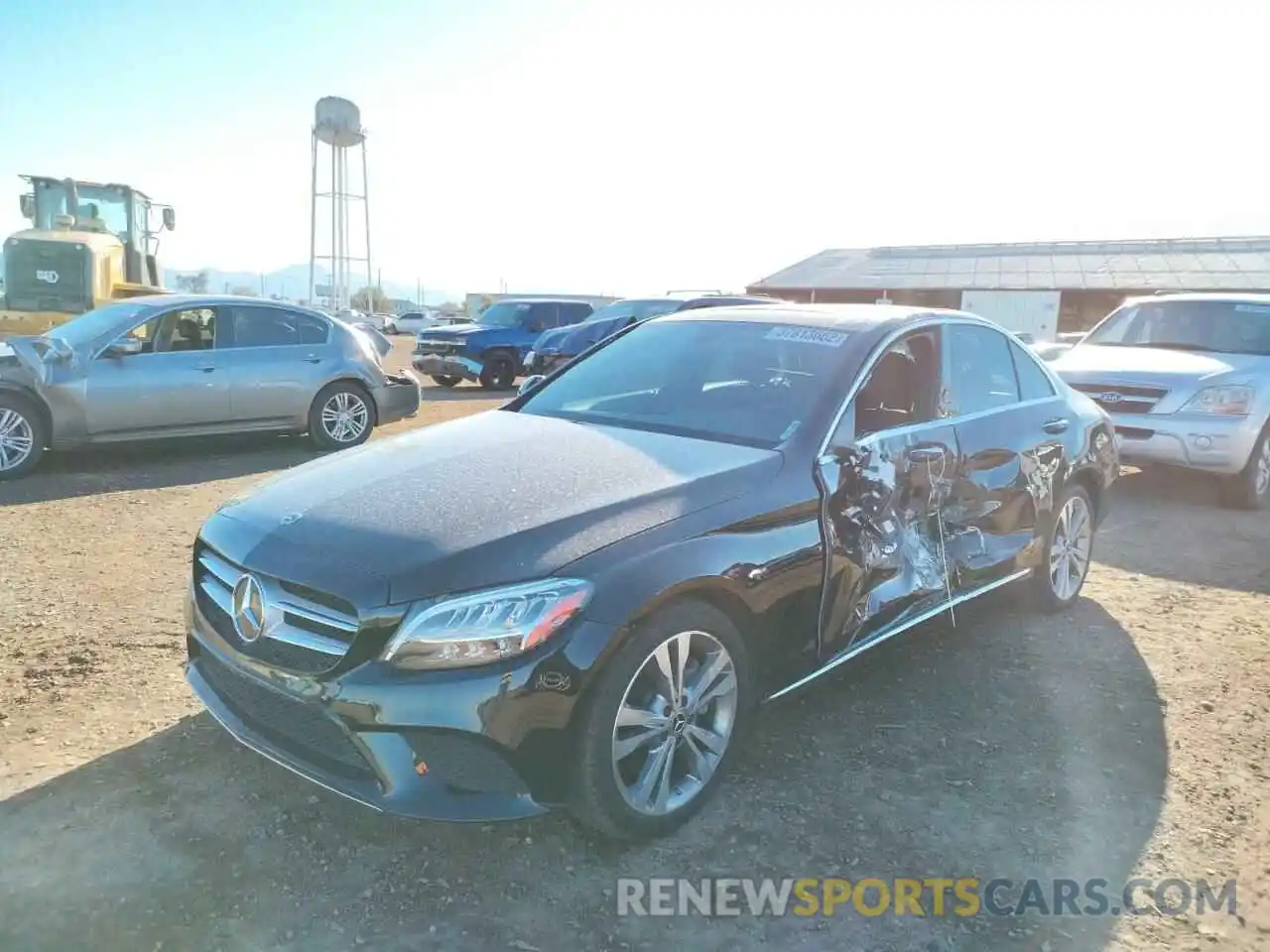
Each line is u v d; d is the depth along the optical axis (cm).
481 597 257
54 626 448
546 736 260
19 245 1248
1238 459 733
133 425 830
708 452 338
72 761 328
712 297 1570
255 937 248
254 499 321
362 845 288
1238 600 536
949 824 307
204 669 317
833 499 339
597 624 264
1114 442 536
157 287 1530
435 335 1803
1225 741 368
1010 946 254
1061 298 3700
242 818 298
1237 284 3434
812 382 370
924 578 386
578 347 1511
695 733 300
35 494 732
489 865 281
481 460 333
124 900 260
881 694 400
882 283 4038
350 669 258
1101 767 346
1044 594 489
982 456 418
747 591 302
